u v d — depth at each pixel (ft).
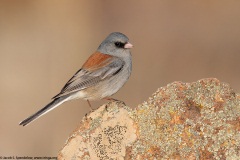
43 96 50.52
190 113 24.70
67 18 64.08
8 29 62.39
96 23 63.05
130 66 34.50
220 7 63.57
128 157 24.54
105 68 33.37
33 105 48.78
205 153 23.98
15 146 42.32
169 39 58.44
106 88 33.40
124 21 62.39
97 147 24.82
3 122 45.68
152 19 62.08
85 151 24.81
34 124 44.52
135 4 64.59
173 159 24.12
